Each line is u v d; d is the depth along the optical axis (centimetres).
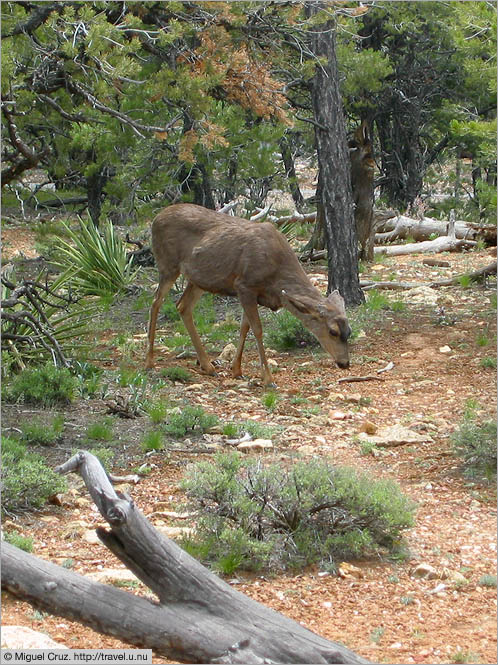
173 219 1262
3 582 400
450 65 2820
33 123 1914
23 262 2161
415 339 1411
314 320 1180
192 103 1057
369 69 2188
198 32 1127
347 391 1159
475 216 2805
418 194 2984
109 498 405
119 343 1424
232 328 1526
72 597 399
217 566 636
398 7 2584
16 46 1087
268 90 1199
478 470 846
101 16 973
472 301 1675
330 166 1599
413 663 495
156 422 1002
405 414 1055
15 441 895
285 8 1230
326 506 683
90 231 1902
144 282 1931
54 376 1073
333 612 572
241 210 2317
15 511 738
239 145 1905
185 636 392
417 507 708
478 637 533
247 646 390
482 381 1181
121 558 408
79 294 1752
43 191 3356
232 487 690
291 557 657
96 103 1039
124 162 2094
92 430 943
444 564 650
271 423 1023
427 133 3166
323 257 2102
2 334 1138
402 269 2005
